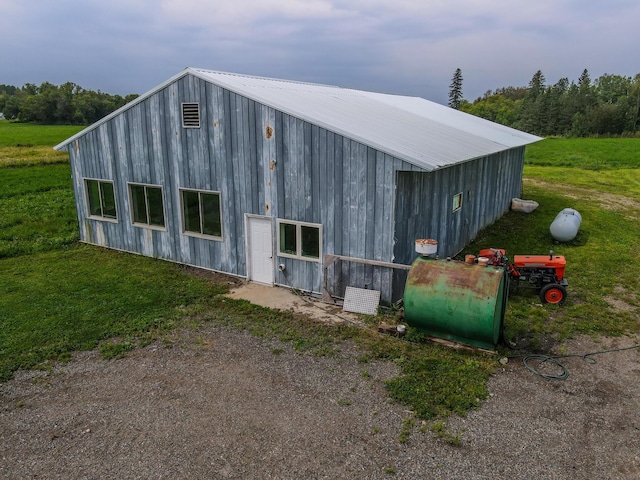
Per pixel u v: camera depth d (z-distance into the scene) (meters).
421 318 8.03
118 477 5.23
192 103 11.44
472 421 6.08
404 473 5.22
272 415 6.27
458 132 14.90
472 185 13.89
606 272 11.63
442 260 8.30
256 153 10.68
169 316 9.44
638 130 71.81
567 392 6.73
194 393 6.80
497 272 7.67
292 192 10.34
